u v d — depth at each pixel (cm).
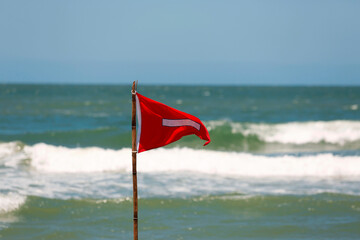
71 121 6306
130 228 1853
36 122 6088
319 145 4619
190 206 2147
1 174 2728
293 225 1889
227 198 2269
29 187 2422
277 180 2723
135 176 1134
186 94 19138
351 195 2325
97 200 2208
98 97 13338
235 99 14075
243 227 1867
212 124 5069
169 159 3177
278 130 5016
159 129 1134
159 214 2031
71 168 2969
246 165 3064
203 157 3231
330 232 1802
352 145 4572
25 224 1855
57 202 2162
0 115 6781
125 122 6297
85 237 1738
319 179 2756
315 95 18525
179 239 1728
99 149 3394
